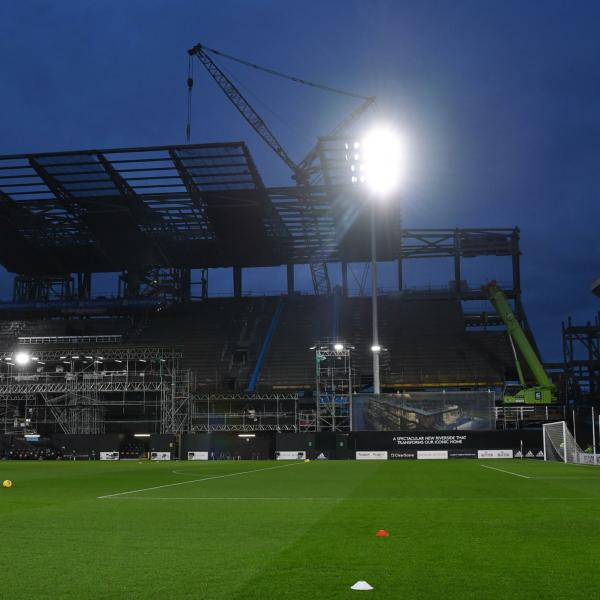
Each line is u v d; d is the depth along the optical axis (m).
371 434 66.25
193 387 84.88
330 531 14.34
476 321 103.50
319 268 116.62
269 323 101.62
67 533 14.29
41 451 74.50
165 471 43.56
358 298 108.00
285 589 9.12
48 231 98.06
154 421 80.25
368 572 10.13
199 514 17.70
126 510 18.84
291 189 83.75
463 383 86.94
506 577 9.74
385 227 95.50
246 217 91.62
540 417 78.81
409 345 95.75
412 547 12.26
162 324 103.75
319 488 26.91
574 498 21.91
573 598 8.59
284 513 17.86
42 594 8.99
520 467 45.44
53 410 83.19
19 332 101.88
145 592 9.05
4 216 93.19
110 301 103.38
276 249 104.25
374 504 20.17
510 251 106.00
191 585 9.40
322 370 83.12
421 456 65.31
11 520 16.62
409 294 107.50
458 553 11.64
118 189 84.31
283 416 81.00
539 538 13.26
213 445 71.88
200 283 111.38
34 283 111.31
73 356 82.75
